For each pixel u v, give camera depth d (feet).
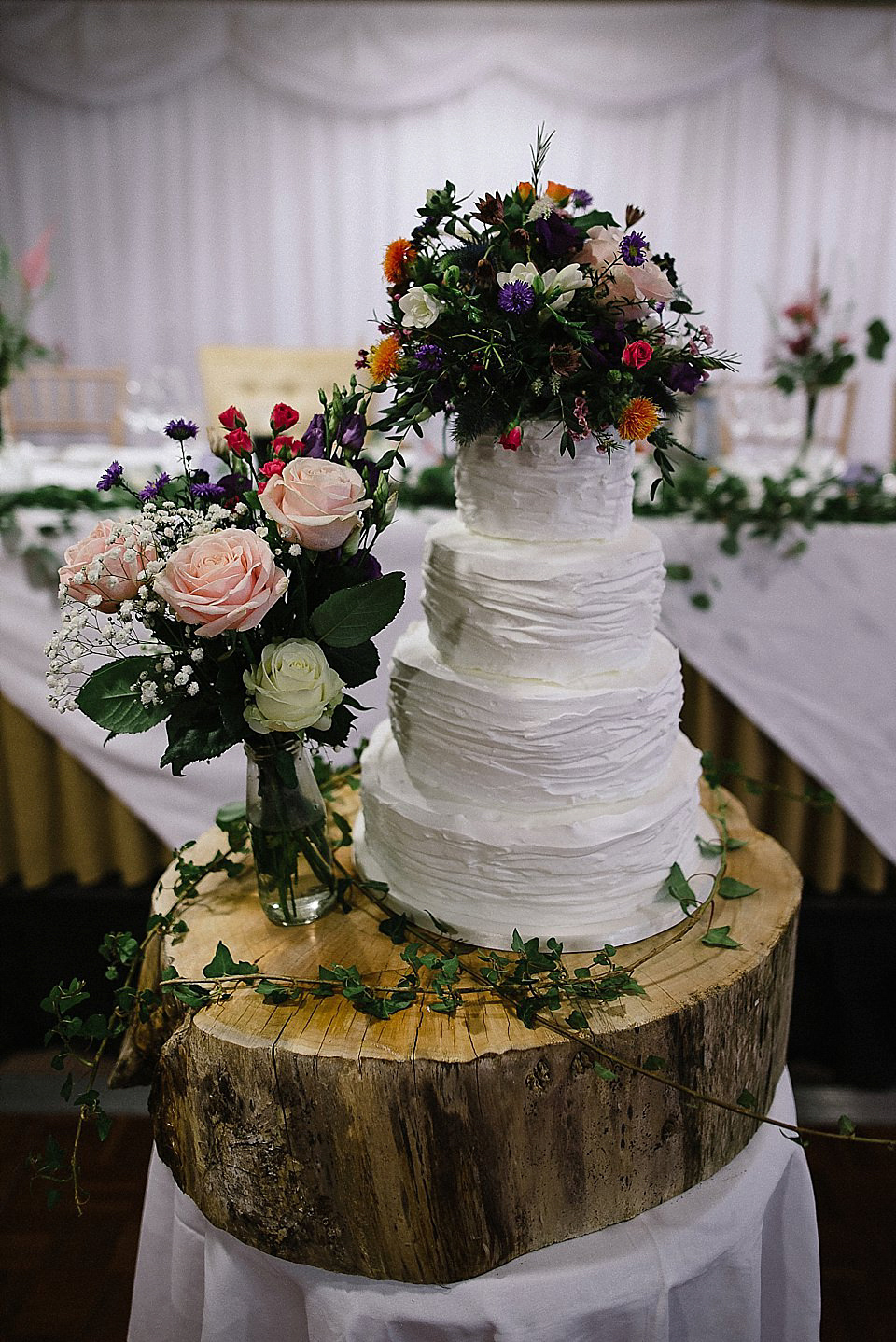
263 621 3.61
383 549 7.39
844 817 8.01
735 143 15.83
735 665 7.64
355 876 4.55
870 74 15.35
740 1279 4.01
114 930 8.07
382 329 3.83
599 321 3.64
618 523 4.03
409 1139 3.45
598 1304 3.64
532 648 3.85
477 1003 3.71
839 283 16.34
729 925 4.11
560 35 15.30
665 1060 3.61
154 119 15.76
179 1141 3.77
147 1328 4.55
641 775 4.02
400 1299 3.65
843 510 7.58
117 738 7.65
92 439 16.29
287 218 16.31
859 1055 7.54
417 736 4.05
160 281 16.53
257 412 11.28
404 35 15.33
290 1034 3.55
